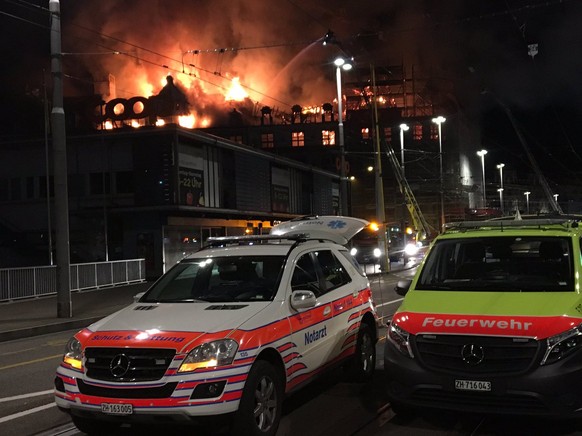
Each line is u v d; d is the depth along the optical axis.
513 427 5.38
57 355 10.36
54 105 15.00
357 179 70.00
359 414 6.00
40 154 31.11
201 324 4.92
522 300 5.31
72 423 6.07
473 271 6.22
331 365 6.32
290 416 5.96
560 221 6.47
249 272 6.05
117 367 4.61
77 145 30.28
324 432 5.44
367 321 7.54
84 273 22.52
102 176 29.89
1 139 31.72
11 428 5.95
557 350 4.70
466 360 4.86
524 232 6.36
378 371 7.96
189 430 5.61
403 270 33.16
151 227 28.94
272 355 5.20
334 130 69.31
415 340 5.13
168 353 4.57
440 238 6.70
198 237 31.36
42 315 15.48
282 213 39.25
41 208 31.11
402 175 43.34
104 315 15.48
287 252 6.25
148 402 4.46
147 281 28.02
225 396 4.52
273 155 37.94
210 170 31.44
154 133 28.45
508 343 4.78
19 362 9.77
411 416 5.76
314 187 46.00
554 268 5.96
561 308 5.04
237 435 4.65
